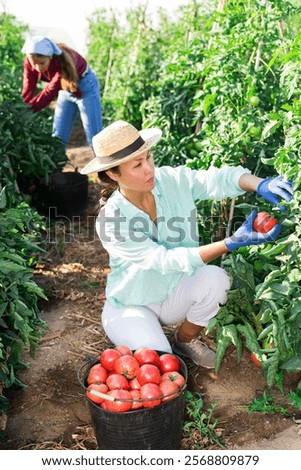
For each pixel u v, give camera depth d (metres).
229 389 3.33
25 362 3.57
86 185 5.60
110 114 7.19
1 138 4.87
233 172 3.12
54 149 5.58
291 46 3.13
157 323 3.25
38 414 3.19
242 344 3.60
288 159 2.96
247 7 3.84
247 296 3.36
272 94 3.82
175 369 2.85
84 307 4.16
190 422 3.02
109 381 2.75
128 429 2.65
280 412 3.14
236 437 3.00
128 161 2.78
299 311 3.00
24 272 3.16
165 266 2.88
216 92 3.74
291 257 3.03
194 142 4.46
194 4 5.21
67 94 5.79
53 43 5.23
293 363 3.03
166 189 3.12
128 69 6.69
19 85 7.55
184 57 4.64
